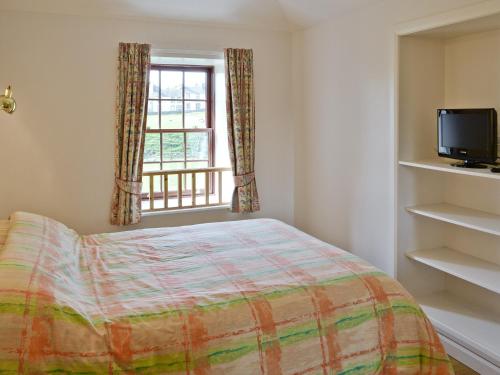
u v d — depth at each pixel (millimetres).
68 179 3602
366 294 2115
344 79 3654
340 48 3674
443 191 3307
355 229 3664
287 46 4223
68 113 3553
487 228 2588
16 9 3342
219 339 1839
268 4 3861
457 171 2697
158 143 4355
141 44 3623
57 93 3510
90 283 2209
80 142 3605
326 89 3879
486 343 2596
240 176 4047
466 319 2904
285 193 4355
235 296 2002
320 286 2104
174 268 2412
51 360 1672
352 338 2031
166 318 1840
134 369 1718
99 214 3711
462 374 2613
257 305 1959
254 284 2133
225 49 3912
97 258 2559
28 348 1661
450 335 2787
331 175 3904
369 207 3486
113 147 3699
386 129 3244
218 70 4379
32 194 3523
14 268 1888
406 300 2164
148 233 3033
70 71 3527
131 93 3619
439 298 3246
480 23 2643
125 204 3688
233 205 4094
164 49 3770
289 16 3992
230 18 3891
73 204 3633
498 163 2742
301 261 2424
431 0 2779
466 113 2783
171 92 4367
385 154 3273
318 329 1987
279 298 2008
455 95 3131
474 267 2908
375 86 3324
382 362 2064
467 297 3215
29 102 3447
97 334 1732
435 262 3012
